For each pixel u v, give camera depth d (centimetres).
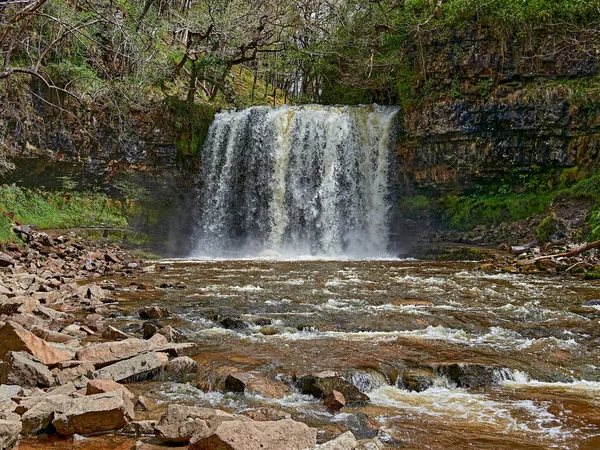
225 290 1173
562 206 1997
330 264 1848
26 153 2008
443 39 2356
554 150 2128
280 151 2506
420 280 1345
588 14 2120
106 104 2123
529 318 867
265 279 1384
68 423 390
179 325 810
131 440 389
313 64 3180
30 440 381
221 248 2470
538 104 2136
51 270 1416
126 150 2264
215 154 2519
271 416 435
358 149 2503
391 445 397
